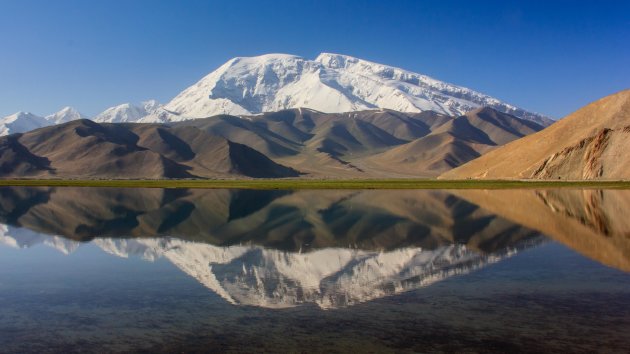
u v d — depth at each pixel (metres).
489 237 38.56
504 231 41.81
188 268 27.70
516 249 33.00
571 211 57.94
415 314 18.92
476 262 28.73
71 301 21.23
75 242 37.56
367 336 16.72
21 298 21.80
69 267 28.28
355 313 19.14
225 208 66.69
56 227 46.75
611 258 29.64
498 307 19.77
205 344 16.19
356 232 42.12
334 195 94.44
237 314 19.14
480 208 63.16
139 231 43.66
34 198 87.00
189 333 17.17
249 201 79.19
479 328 17.39
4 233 42.69
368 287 23.08
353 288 22.88
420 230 43.06
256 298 21.38
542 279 24.19
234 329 17.48
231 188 124.69
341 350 15.60
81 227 46.78
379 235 40.34
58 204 74.38
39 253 33.00
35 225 48.28
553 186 111.38
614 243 35.16
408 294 21.77
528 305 19.95
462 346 15.86
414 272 26.23
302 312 19.34
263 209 64.81
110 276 25.86
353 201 77.94
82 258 31.06
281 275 25.78
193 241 37.62
